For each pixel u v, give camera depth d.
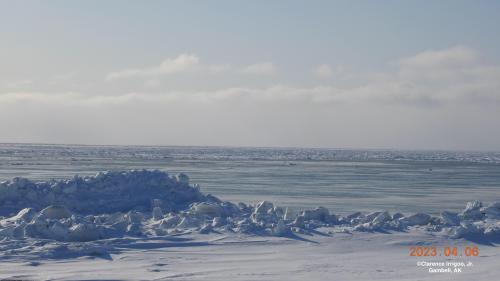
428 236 13.26
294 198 29.55
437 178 53.44
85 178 20.66
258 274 9.97
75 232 12.97
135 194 20.38
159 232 13.70
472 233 13.39
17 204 18.73
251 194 31.61
